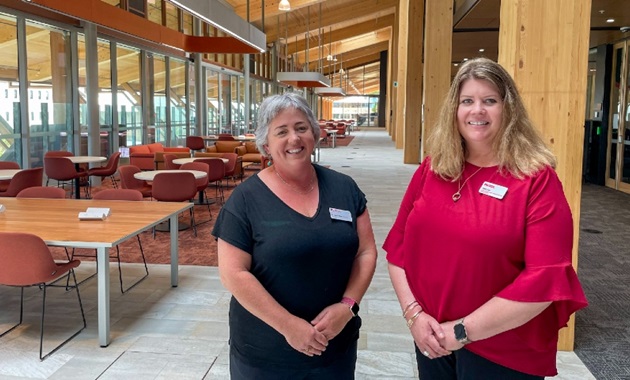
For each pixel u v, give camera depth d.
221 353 3.05
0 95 7.84
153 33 9.12
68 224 3.54
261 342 1.66
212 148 12.01
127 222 3.62
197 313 3.66
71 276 4.41
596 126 10.55
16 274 2.96
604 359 2.92
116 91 10.86
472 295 1.49
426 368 1.70
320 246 1.62
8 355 3.01
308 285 1.63
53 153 8.16
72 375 2.79
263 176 1.71
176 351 3.08
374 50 39.03
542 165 1.44
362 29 27.11
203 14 6.35
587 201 8.43
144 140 12.29
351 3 20.48
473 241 1.46
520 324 1.39
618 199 8.63
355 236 1.71
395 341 3.22
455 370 1.64
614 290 4.12
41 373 2.80
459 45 13.70
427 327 1.55
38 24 8.53
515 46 2.86
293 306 1.63
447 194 1.55
